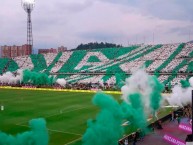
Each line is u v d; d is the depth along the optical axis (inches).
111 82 4795.8
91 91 4261.8
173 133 1820.9
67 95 3831.2
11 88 4827.8
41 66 6378.0
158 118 2128.4
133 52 6033.5
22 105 2962.6
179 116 2206.0
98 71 5497.1
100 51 6417.3
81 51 6619.1
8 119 2276.1
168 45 5915.4
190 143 1249.4
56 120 2252.7
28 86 4901.6
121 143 1524.4
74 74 5634.8
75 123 2148.1
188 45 5679.1
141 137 1716.3
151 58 5556.1
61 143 1654.8
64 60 6412.4
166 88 3897.6
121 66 5506.9
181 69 4793.3
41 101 3253.0
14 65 6643.7
